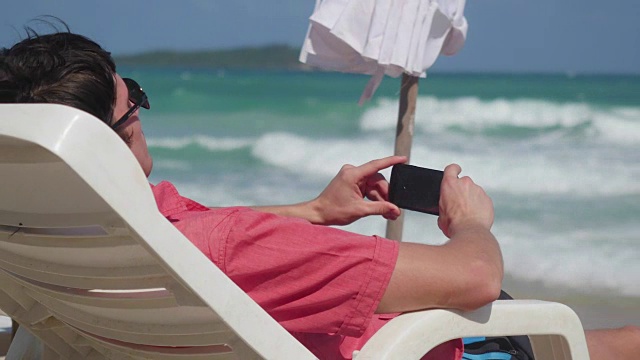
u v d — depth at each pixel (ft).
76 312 5.08
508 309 5.07
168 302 4.39
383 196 6.89
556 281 21.18
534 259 23.63
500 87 82.48
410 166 6.34
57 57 4.75
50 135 3.35
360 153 47.70
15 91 4.68
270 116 62.75
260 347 4.11
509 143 45.68
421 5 9.90
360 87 79.05
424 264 4.79
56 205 4.14
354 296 4.79
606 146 44.57
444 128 50.24
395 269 4.76
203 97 65.87
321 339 5.51
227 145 47.47
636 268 22.15
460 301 4.86
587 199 33.32
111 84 4.95
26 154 3.75
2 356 7.74
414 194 6.28
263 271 4.76
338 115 59.67
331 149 47.91
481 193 5.60
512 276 21.85
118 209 3.54
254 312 4.10
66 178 3.80
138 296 4.66
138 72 139.13
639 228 27.53
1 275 5.19
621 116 47.32
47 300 5.10
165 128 56.65
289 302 4.84
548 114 49.34
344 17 9.77
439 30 10.36
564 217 29.76
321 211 6.98
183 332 4.66
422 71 10.14
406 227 26.78
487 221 5.44
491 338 6.44
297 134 48.75
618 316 17.83
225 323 4.03
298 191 38.73
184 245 3.83
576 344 5.29
